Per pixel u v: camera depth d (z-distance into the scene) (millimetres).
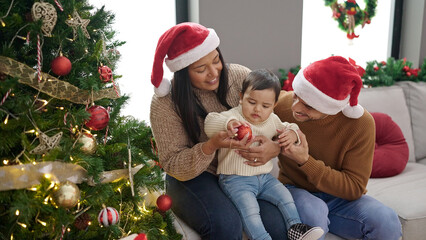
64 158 995
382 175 1891
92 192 1075
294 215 1275
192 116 1316
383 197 1655
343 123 1371
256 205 1282
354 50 2670
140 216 1273
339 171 1386
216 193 1321
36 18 933
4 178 932
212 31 1260
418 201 1585
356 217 1359
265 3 2035
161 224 1295
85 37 1080
